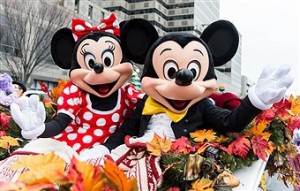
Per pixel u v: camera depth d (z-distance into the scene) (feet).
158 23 130.41
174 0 138.10
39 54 49.62
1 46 50.03
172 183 5.27
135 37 7.38
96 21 74.84
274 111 6.81
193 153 5.58
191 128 6.75
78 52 7.75
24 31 48.34
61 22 48.57
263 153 5.93
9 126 9.01
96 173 3.56
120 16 120.06
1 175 5.32
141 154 5.92
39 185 3.40
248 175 5.85
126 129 7.51
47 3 49.08
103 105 7.80
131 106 8.03
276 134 7.00
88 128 7.77
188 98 6.50
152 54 6.79
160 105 6.98
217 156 5.89
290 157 7.43
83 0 72.79
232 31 7.06
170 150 5.56
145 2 127.65
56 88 9.89
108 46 7.69
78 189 3.36
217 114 6.59
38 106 5.88
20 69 50.90
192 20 135.33
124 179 3.71
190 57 6.56
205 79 6.73
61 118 7.32
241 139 6.09
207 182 4.91
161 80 6.62
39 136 6.45
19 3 47.44
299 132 7.75
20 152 5.98
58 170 3.66
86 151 7.02
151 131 6.82
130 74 7.90
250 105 5.67
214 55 7.19
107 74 7.41
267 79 5.47
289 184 8.72
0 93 11.30
